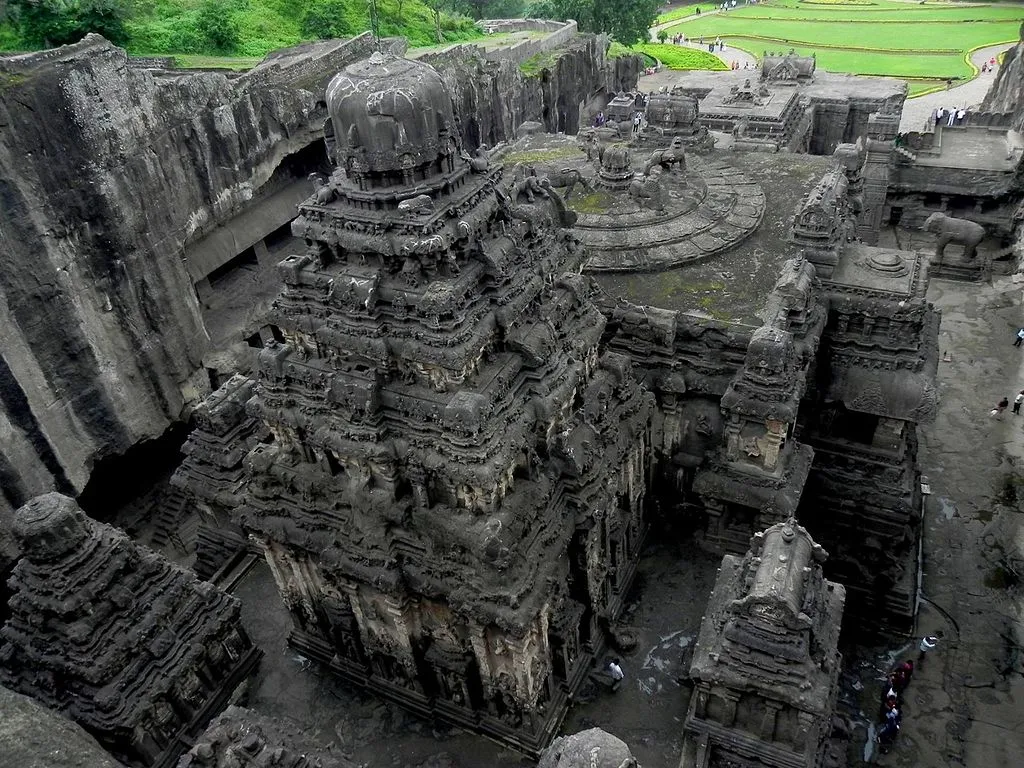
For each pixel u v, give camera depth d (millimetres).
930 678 28672
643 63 98438
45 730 14781
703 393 26281
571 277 21766
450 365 17141
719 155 41969
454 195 18344
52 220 29359
